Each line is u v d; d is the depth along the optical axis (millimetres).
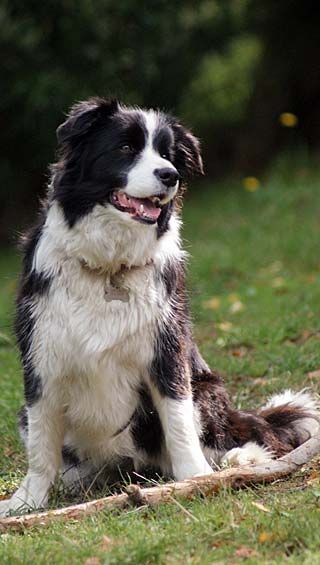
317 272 19719
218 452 9578
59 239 8648
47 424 8922
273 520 7324
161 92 25703
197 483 8219
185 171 9273
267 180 27000
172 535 7242
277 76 28422
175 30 24438
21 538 7531
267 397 11680
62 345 8617
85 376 8727
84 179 8648
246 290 18359
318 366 12766
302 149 27781
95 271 8641
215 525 7383
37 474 8945
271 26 28109
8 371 14359
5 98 23406
